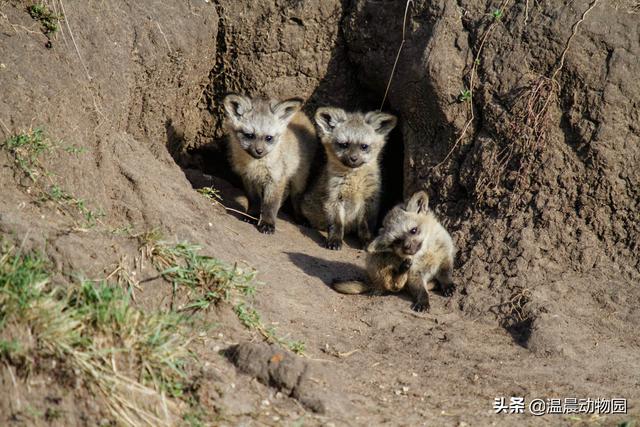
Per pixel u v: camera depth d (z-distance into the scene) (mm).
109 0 18984
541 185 18500
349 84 23547
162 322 12953
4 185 14375
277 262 18781
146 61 19625
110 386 11555
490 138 19328
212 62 23000
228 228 19422
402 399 13891
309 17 22391
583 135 18078
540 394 14383
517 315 17031
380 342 16188
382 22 21391
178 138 23297
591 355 15781
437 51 19547
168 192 17719
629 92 17781
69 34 17188
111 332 12164
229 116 23031
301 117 24562
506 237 18484
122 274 13836
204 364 13062
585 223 18125
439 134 20359
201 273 14570
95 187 15773
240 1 22359
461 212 19906
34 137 14914
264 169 22922
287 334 15086
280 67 23125
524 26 18781
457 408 13719
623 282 17375
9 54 15625
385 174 24859
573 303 17062
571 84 18234
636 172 17797
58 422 11031
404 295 18406
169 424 11703
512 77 18891
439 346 16141
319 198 23375
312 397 12781
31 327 11562
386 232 17859
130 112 19969
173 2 20844
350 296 18344
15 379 11109
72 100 16250
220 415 12109
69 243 13477
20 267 12461
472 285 18078
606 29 18016
